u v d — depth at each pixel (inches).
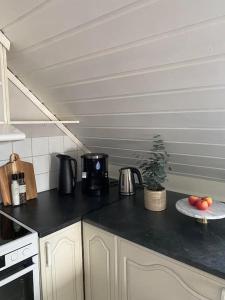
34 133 72.6
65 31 41.3
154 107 52.0
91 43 41.7
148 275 48.1
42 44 46.9
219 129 50.1
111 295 56.0
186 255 42.3
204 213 52.8
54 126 76.4
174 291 44.5
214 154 59.2
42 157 76.7
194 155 63.2
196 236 49.5
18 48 51.0
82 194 76.3
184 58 37.7
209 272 38.8
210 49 34.6
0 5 40.9
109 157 87.2
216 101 43.3
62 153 82.0
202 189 72.0
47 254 53.1
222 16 30.0
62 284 57.4
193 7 30.3
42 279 53.3
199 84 41.3
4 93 53.1
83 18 37.3
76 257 59.8
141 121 59.1
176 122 53.7
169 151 66.3
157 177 62.9
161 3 31.1
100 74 48.8
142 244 46.9
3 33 48.3
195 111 47.9
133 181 75.7
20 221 57.0
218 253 43.1
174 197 72.9
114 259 53.8
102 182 76.7
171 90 45.3
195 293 41.6
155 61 40.4
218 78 38.6
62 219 57.7
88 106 62.8
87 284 61.5
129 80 47.2
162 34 35.3
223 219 57.6
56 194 76.3
